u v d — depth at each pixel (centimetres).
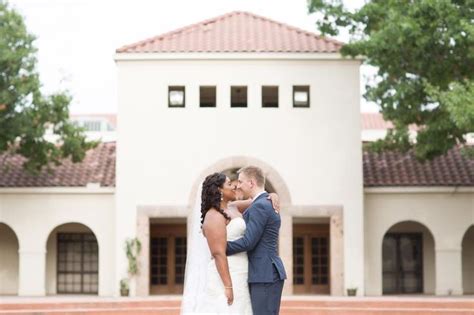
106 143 3284
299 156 2853
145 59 2861
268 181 2845
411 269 3098
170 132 2855
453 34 2352
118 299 2534
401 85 2603
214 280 1002
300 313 2280
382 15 2619
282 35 3009
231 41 2938
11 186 2920
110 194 2952
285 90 2861
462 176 2980
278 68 2866
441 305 2334
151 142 2853
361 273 2831
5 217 2933
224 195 998
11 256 3073
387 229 2942
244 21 3159
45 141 2908
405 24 2352
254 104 2861
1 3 2792
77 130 2938
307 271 2933
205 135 2852
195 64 2862
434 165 3059
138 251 2819
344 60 2873
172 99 2867
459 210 2948
